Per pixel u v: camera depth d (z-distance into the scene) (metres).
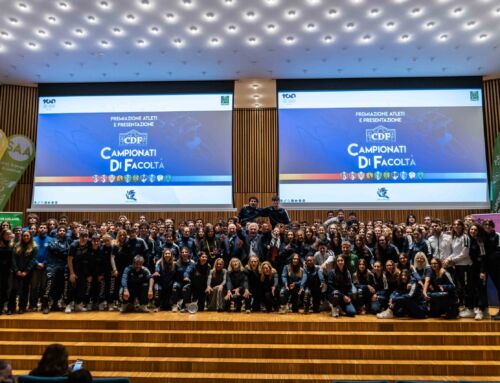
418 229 6.72
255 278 6.34
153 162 10.91
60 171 10.90
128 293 6.06
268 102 11.76
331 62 10.22
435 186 10.52
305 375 4.66
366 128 10.83
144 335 5.25
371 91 10.98
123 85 11.22
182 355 4.99
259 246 6.85
